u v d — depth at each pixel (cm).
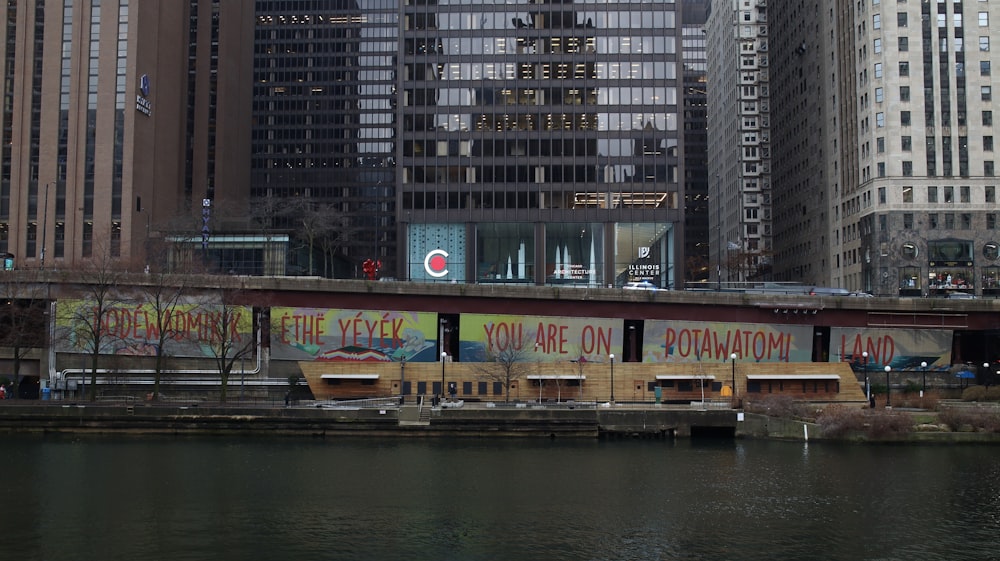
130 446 6638
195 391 8188
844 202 13525
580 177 12038
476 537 4384
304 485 5406
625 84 12181
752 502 5022
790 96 16800
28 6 13162
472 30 12319
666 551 4172
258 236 11544
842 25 13638
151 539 4331
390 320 8581
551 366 8125
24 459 6122
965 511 4812
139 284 8238
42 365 8338
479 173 12088
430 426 7025
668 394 8100
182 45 15312
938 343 8819
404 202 12088
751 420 7075
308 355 8488
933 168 12100
